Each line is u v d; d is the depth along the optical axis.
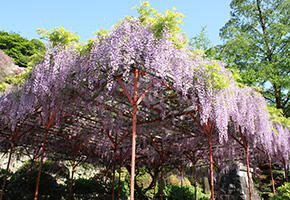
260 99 6.76
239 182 11.80
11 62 21.56
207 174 13.76
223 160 11.41
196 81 4.75
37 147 11.12
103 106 5.95
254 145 6.91
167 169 14.14
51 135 9.73
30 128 8.22
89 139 9.66
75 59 4.91
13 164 11.82
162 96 5.53
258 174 13.12
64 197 10.51
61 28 4.87
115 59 4.01
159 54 4.09
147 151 11.05
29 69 5.79
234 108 5.88
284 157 9.34
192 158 11.12
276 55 15.46
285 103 16.39
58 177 12.29
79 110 6.70
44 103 5.70
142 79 5.01
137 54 4.01
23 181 10.64
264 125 6.65
